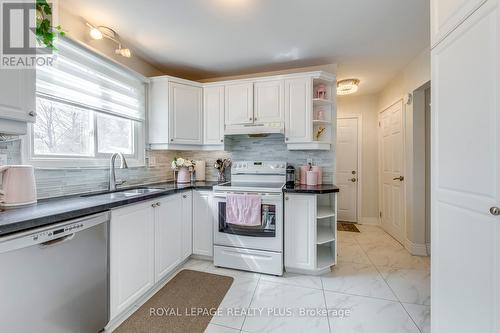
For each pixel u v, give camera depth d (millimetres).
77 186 1842
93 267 1350
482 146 874
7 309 964
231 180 2920
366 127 3994
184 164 2793
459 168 996
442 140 1107
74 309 1241
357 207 4059
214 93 2799
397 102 3121
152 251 1875
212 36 2137
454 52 1016
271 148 2910
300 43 2270
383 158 3680
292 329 1503
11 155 1419
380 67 2865
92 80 1926
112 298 1480
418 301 1800
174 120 2609
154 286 1971
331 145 2676
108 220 1461
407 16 1850
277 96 2584
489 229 854
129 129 2473
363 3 1697
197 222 2502
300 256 2197
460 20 975
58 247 1161
